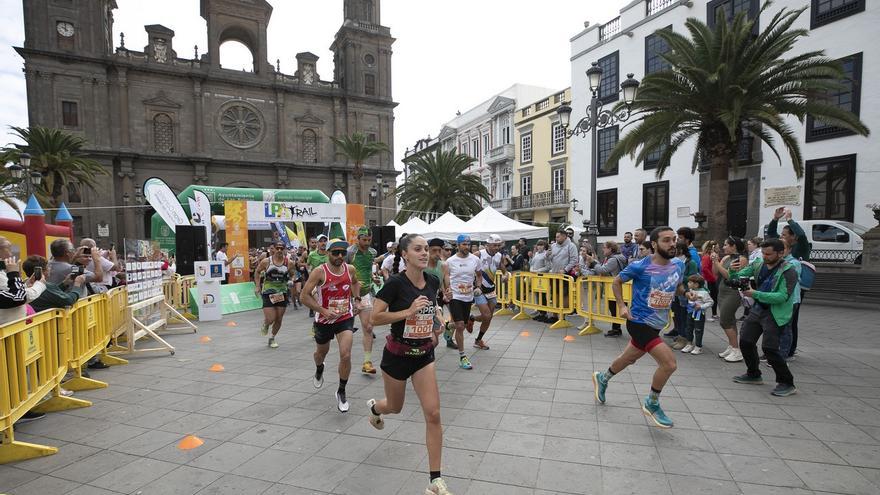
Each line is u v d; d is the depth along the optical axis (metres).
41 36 33.97
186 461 3.70
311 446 3.94
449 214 17.27
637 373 5.87
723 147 13.22
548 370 6.10
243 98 41.31
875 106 14.73
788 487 3.13
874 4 14.66
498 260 11.28
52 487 3.34
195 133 39.31
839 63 11.41
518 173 35.34
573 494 3.09
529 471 3.42
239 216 15.03
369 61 47.19
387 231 16.84
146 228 39.12
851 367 6.00
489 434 4.09
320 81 45.44
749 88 12.02
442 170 28.67
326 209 16.84
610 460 3.56
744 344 5.33
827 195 16.03
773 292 4.88
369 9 47.47
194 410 4.86
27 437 4.19
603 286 8.22
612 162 14.41
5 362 3.75
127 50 37.09
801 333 8.28
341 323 5.03
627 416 4.45
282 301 7.89
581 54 26.30
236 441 4.06
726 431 4.05
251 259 18.03
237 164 40.81
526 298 10.16
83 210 34.72
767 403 4.73
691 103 12.82
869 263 11.84
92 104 35.31
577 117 26.81
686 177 20.70
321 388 5.57
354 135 39.38
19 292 4.13
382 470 3.50
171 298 10.89
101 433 4.28
